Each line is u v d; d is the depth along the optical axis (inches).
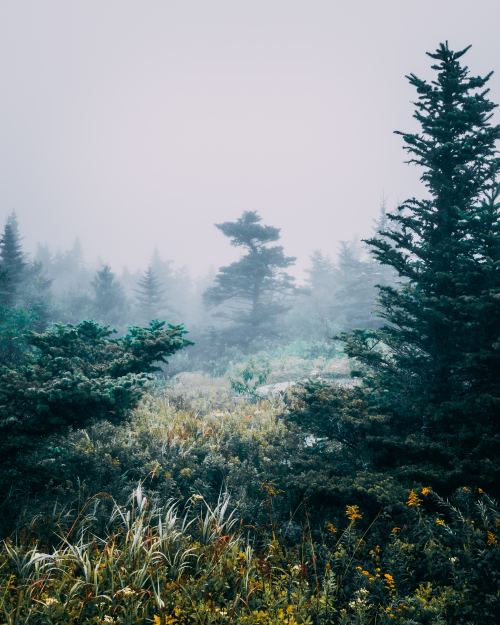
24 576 167.9
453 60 265.4
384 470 232.5
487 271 217.6
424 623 147.3
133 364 263.9
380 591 162.4
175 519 210.4
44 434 222.5
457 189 250.2
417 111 271.7
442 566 163.8
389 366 269.4
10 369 243.6
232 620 148.8
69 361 247.0
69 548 183.6
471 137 248.8
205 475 272.2
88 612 152.9
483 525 176.9
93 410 228.2
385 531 195.8
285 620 144.6
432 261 260.4
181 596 159.8
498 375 222.4
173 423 360.8
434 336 251.4
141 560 177.3
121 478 253.3
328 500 229.5
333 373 631.8
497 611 143.2
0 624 145.7
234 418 403.2
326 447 282.0
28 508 214.1
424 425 240.4
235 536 211.2
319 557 189.8
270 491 237.8
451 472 194.5
